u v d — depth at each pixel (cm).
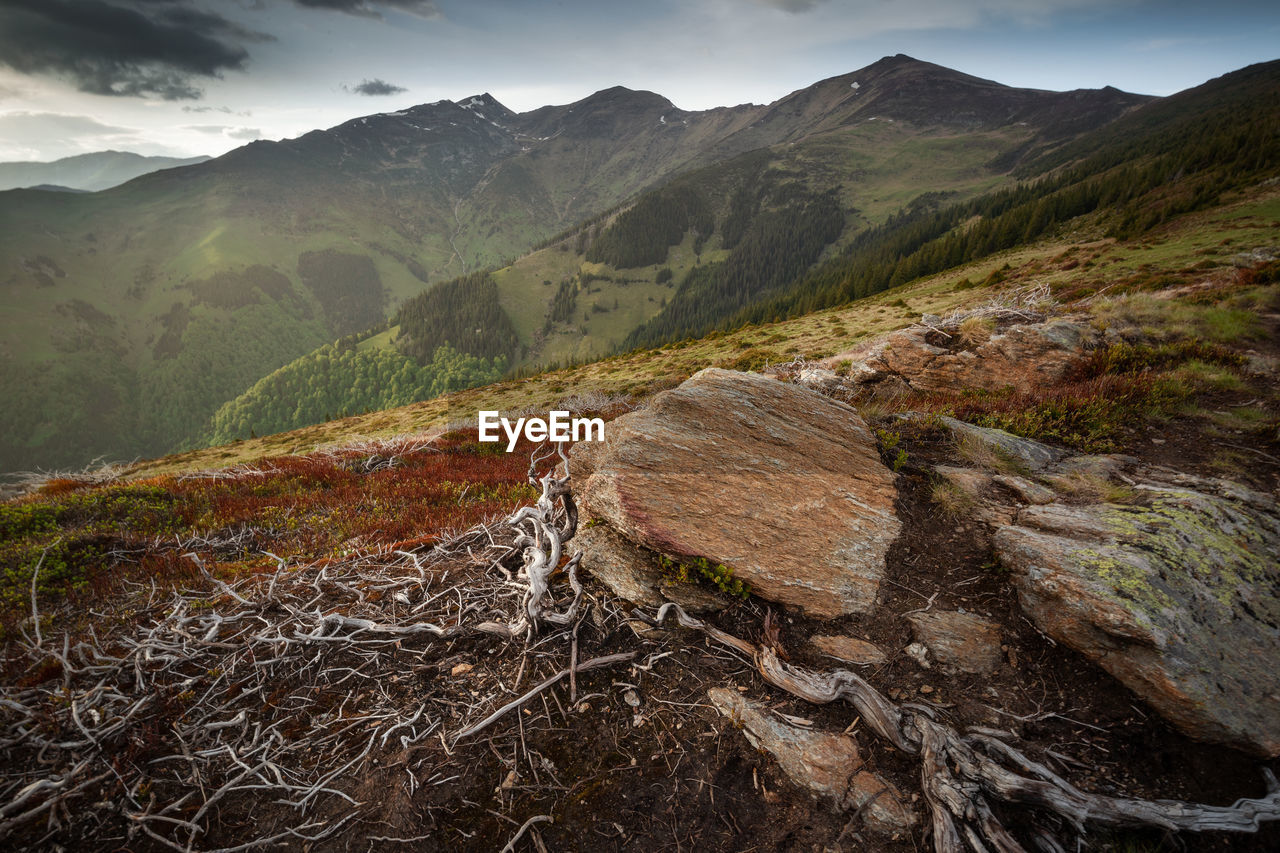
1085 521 169
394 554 200
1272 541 159
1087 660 138
